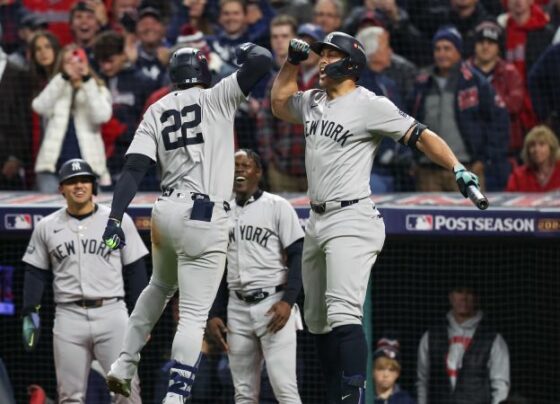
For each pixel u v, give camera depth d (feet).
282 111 100.32
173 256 94.17
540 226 134.00
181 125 93.15
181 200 92.27
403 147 148.77
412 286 150.30
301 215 135.13
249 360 121.60
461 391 140.26
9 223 136.05
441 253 149.28
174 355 91.61
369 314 136.67
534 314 149.18
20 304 148.56
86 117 146.92
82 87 146.51
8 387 133.28
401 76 150.71
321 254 97.45
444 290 150.00
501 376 139.85
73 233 122.21
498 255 148.87
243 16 156.76
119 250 123.34
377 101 94.73
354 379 92.94
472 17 159.94
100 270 122.31
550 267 148.56
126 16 163.43
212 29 162.20
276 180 148.46
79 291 122.01
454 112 147.33
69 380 122.72
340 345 94.02
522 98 150.30
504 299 149.28
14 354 150.71
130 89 152.76
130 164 92.84
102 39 152.66
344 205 94.89
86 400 137.18
